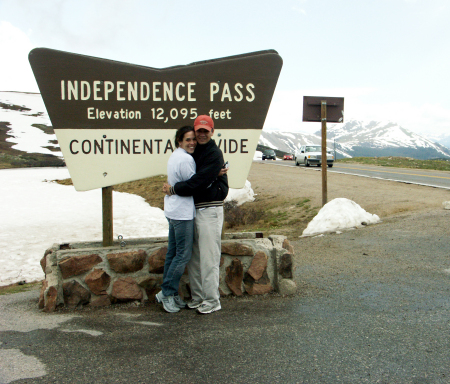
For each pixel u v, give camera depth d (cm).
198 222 405
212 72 498
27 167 5131
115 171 491
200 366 290
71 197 2648
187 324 378
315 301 445
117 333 356
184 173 389
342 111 1252
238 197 1977
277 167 3356
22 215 1989
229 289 470
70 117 480
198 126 392
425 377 269
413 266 605
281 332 351
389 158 4541
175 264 409
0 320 407
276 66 504
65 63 473
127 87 486
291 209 1623
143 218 1972
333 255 721
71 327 375
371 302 439
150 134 494
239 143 509
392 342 327
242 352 311
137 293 448
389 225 979
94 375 279
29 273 955
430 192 1485
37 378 276
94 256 441
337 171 2720
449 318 382
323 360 296
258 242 481
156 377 275
